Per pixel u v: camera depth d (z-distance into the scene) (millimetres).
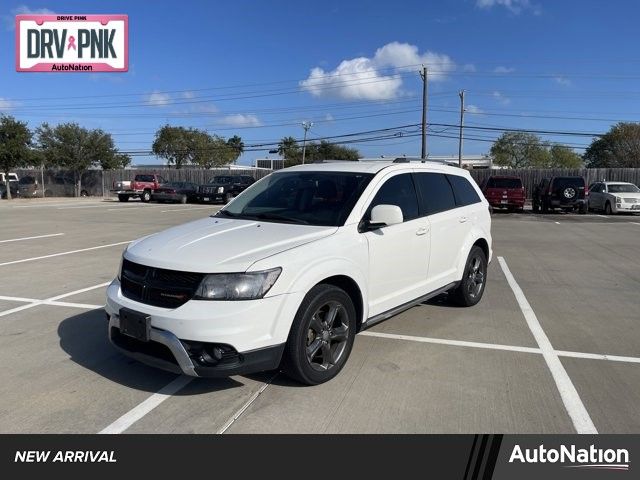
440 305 6844
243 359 3750
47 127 45812
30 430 3562
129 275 4203
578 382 4367
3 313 6277
